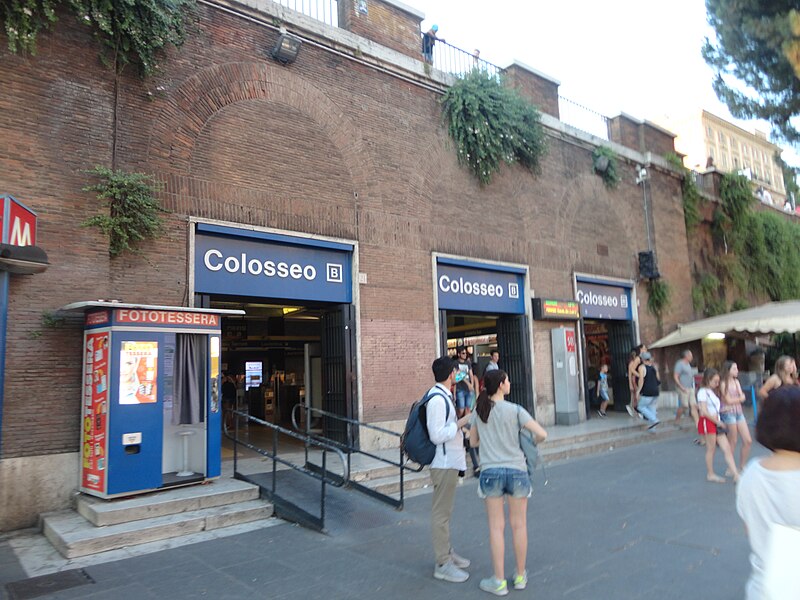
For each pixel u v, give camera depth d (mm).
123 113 7984
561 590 4570
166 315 7062
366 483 8062
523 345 13617
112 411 6547
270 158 9578
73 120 7488
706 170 21844
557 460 10656
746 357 21688
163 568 5207
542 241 14438
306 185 10000
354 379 10250
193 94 8758
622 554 5398
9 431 6598
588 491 8047
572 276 15117
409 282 11320
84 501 6551
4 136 6934
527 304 13766
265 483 7680
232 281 9055
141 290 7930
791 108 13367
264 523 6656
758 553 2189
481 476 4633
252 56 9531
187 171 8609
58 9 7508
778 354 23000
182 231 8445
